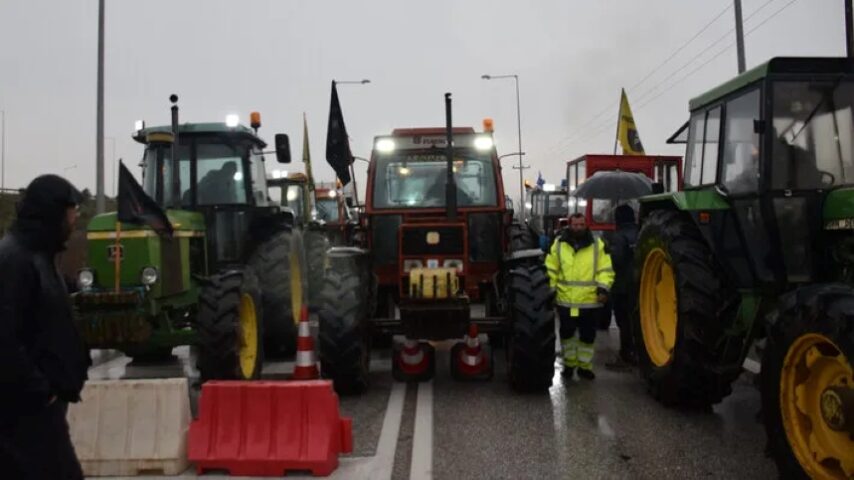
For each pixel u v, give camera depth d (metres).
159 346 6.96
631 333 7.67
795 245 5.21
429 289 6.66
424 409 6.25
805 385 4.10
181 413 4.80
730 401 6.35
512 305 6.75
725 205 5.79
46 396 2.94
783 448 4.16
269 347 9.13
